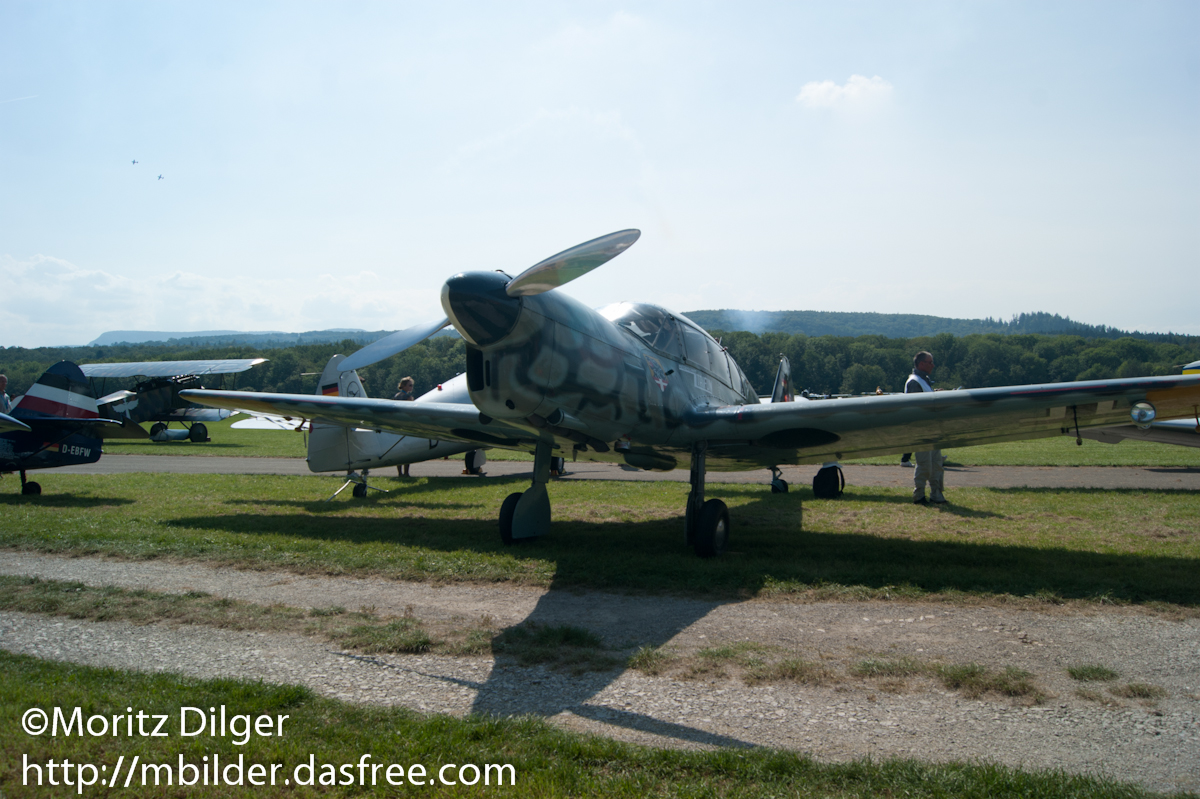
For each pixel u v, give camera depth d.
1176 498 10.75
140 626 4.92
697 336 9.06
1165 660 4.14
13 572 6.51
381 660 4.24
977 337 148.38
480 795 2.55
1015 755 2.99
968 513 9.66
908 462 17.58
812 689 3.74
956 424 7.06
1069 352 140.50
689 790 2.60
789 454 8.52
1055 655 4.23
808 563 6.56
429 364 93.12
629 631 4.77
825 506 10.53
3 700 3.37
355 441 11.86
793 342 136.38
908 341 145.25
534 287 5.57
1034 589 5.59
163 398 29.27
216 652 4.38
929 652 4.30
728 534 7.50
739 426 7.52
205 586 6.02
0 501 11.07
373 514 9.90
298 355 105.31
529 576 6.20
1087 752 3.02
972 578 5.88
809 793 2.59
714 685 3.81
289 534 8.14
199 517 9.42
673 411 7.68
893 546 7.38
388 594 5.77
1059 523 8.79
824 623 4.92
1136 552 6.96
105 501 11.14
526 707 3.54
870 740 3.14
